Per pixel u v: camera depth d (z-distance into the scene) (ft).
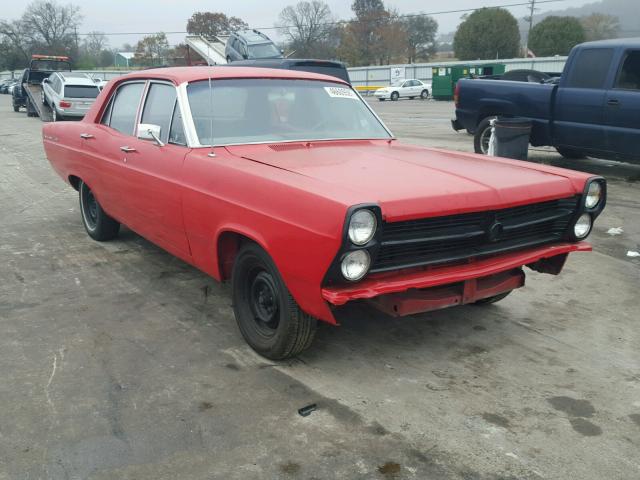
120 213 17.39
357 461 9.03
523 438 9.62
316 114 15.25
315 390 11.02
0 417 10.12
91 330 13.50
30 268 17.65
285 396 10.80
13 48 277.03
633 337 13.43
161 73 15.57
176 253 14.67
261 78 15.14
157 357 12.26
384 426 9.91
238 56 71.51
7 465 8.91
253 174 11.41
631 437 9.68
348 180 10.84
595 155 29.63
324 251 9.65
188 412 10.29
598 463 9.02
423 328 13.75
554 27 212.43
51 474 8.71
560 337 13.38
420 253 10.60
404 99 139.54
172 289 16.05
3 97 161.79
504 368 11.91
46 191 29.25
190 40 82.43
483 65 127.44
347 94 16.30
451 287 11.62
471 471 8.82
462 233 10.72
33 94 77.36
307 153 13.23
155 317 14.24
